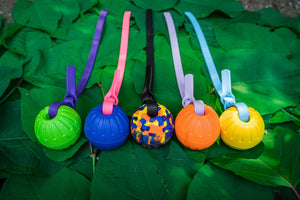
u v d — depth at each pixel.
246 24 1.08
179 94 0.86
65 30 1.08
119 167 0.67
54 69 0.94
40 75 0.91
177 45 0.99
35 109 0.79
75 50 0.98
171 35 1.03
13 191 0.63
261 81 0.89
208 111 0.68
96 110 0.68
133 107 0.82
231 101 0.76
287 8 1.30
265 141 0.73
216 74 0.90
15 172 0.66
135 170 0.67
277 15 1.19
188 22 1.14
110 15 1.14
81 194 0.64
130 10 1.17
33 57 0.95
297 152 0.69
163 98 0.84
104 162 0.68
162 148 0.72
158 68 0.92
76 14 1.13
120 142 0.68
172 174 0.66
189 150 0.73
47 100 0.81
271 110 0.82
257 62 0.92
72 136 0.68
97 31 1.03
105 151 0.71
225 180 0.66
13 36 1.04
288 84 0.87
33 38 1.05
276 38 1.05
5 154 0.70
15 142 0.74
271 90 0.86
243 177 0.66
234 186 0.65
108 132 0.65
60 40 1.06
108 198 0.61
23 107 0.78
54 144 0.67
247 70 0.91
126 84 0.89
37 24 1.08
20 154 0.71
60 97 0.83
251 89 0.87
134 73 0.91
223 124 0.70
